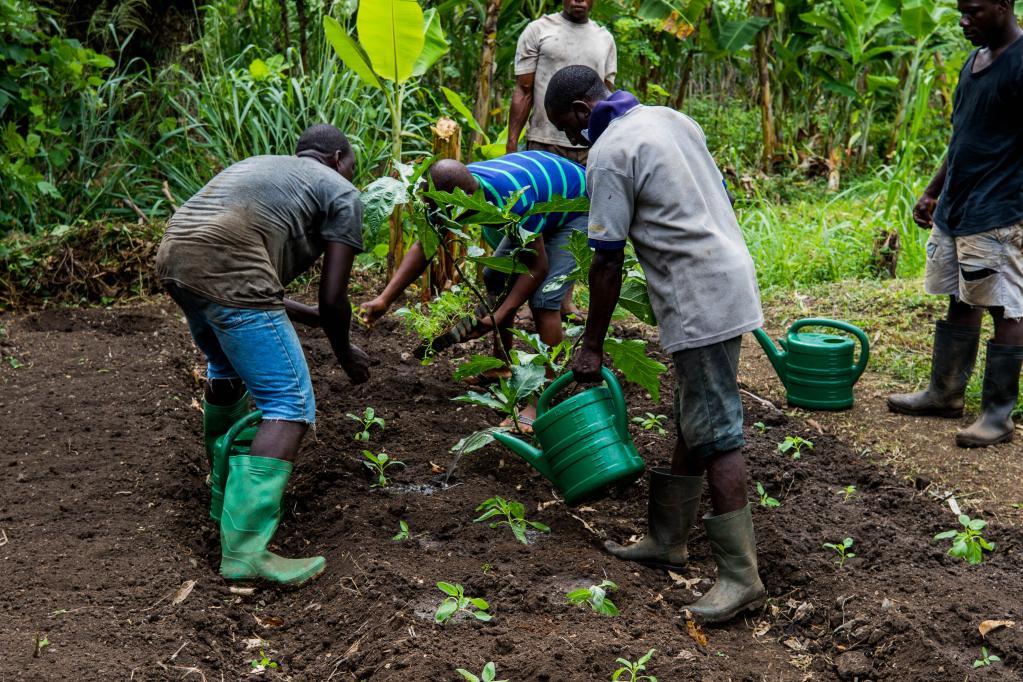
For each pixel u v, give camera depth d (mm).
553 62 6445
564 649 3119
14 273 6793
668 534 3750
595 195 3330
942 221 4828
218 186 3660
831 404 5266
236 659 3191
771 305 6980
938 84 10711
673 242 3328
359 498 4262
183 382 5453
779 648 3381
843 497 4312
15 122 7738
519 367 4164
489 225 4223
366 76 6898
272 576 3570
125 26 8188
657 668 3070
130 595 3354
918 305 6629
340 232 3742
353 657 3143
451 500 4219
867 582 3617
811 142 11359
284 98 8086
